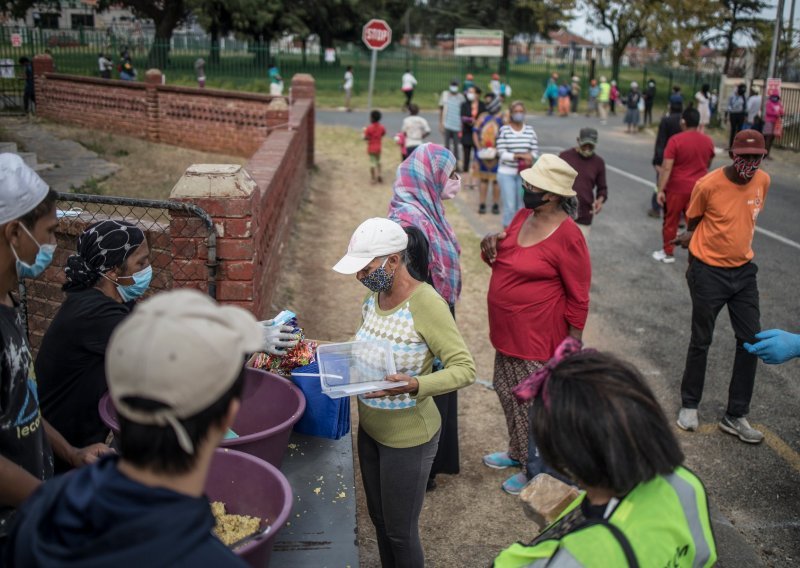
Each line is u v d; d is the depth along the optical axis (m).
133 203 4.18
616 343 6.90
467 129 14.80
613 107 33.69
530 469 4.30
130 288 3.12
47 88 18.05
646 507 1.59
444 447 4.48
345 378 2.89
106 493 1.39
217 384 1.40
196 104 14.89
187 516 1.38
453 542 4.10
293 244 9.30
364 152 17.75
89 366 3.03
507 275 4.20
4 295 2.24
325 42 45.78
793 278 8.77
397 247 2.95
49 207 2.27
